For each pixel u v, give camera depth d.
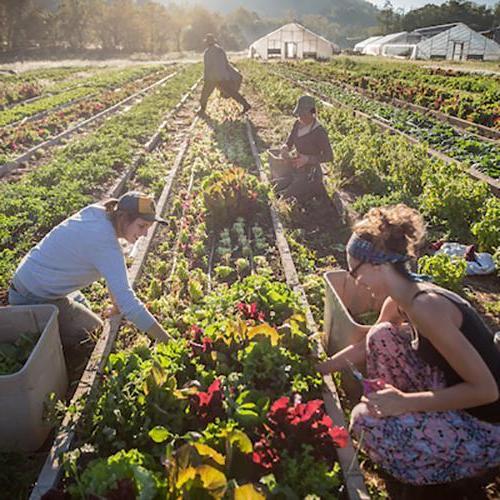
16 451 3.86
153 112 18.22
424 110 20.48
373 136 12.91
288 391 3.92
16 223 7.98
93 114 19.75
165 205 9.11
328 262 7.01
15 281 4.71
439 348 3.07
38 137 14.84
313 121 8.58
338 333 4.52
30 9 81.94
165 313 5.55
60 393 4.34
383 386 3.35
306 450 3.32
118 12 87.56
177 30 107.00
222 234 7.64
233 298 5.07
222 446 3.25
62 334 4.97
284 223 8.14
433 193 8.04
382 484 3.62
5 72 40.62
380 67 44.66
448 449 3.27
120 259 4.38
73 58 73.75
